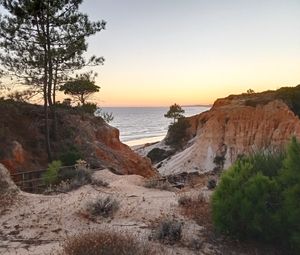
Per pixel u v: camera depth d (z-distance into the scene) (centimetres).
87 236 644
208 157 5725
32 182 1702
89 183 1380
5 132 2272
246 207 732
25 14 2308
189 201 1005
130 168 2995
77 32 2483
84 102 3638
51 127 2684
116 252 598
